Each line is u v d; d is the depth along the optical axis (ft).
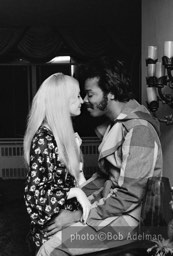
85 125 17.97
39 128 4.47
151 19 6.65
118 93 4.57
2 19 15.40
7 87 18.16
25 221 11.72
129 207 4.26
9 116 18.31
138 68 16.35
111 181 4.77
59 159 4.36
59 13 14.74
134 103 4.69
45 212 4.23
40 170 4.28
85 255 4.42
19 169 18.35
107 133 4.99
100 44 16.57
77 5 13.67
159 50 6.25
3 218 12.05
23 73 18.13
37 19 15.51
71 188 4.41
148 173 4.23
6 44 16.29
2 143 18.24
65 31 16.46
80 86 4.79
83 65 4.77
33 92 18.11
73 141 4.48
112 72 4.56
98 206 4.41
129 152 4.23
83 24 16.38
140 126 4.30
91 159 18.04
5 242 9.91
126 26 16.43
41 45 16.42
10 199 14.56
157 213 3.99
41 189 4.25
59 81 4.47
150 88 5.41
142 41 7.29
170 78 5.00
